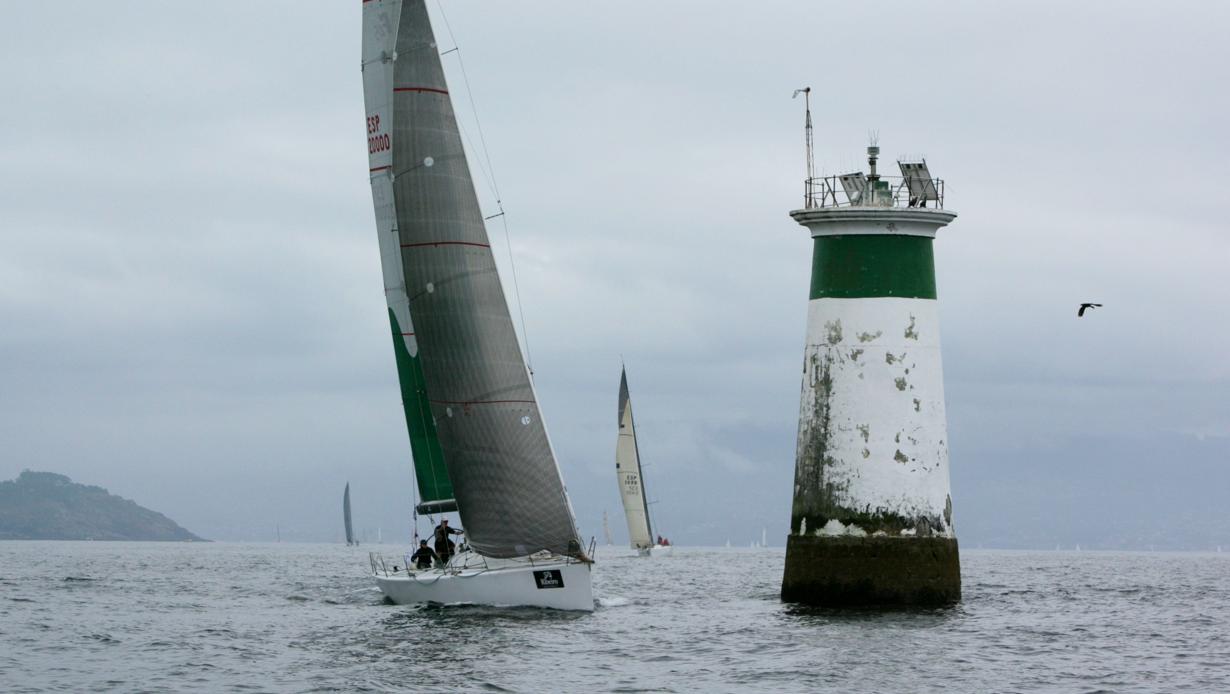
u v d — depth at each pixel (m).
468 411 159.50
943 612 152.12
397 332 176.25
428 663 123.75
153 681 117.62
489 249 160.50
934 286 154.50
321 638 142.62
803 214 153.62
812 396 154.50
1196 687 116.38
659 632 142.88
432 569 169.00
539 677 116.88
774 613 156.88
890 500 150.62
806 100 156.38
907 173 153.00
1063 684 116.19
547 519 158.75
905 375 150.88
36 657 132.25
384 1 173.50
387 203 175.75
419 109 158.50
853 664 123.00
